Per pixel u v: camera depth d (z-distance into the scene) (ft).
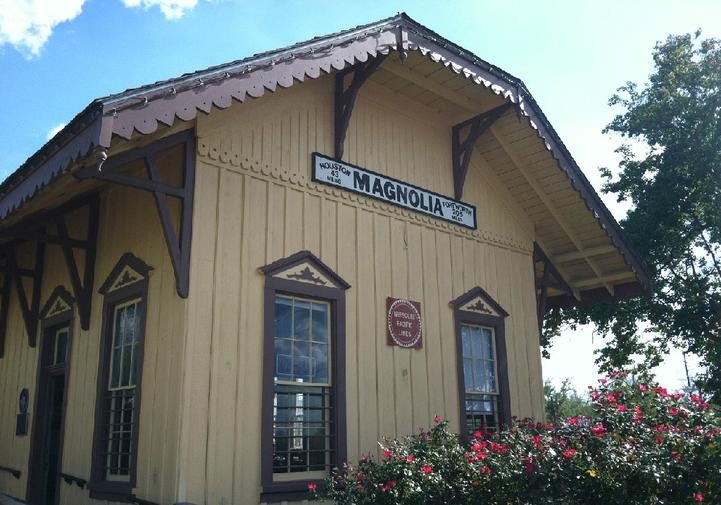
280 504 23.27
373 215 29.76
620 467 18.52
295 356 25.48
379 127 31.32
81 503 25.88
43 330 32.96
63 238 28.55
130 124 18.56
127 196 27.45
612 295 39.96
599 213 35.70
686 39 58.80
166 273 23.85
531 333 36.37
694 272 58.49
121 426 24.99
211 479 21.67
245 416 23.00
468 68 29.96
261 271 24.66
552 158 34.14
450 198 33.76
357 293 28.07
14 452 33.47
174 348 22.48
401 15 28.09
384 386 28.07
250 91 21.98
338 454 25.49
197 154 23.88
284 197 26.37
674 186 56.13
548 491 18.54
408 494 18.61
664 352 60.29
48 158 20.85
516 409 34.12
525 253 37.63
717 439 19.15
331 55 24.90
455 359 31.58
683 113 56.54
